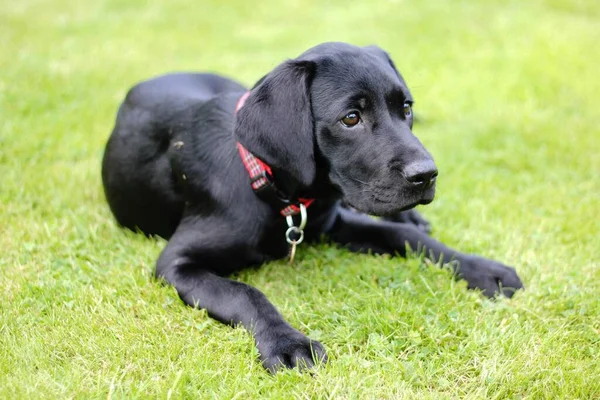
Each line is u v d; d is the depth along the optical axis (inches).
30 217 209.2
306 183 158.6
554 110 320.5
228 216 175.3
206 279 166.6
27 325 156.3
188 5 530.3
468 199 235.9
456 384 141.1
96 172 244.2
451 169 259.4
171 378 138.3
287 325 151.1
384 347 148.9
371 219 203.8
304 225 180.5
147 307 163.5
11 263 185.0
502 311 166.4
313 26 476.4
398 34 440.8
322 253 193.2
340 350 150.9
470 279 180.7
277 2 546.9
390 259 193.6
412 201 154.9
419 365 143.7
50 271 180.2
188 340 151.6
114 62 383.6
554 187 246.2
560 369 142.0
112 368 142.6
